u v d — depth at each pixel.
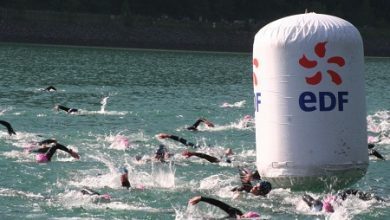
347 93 23.58
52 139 31.34
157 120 43.25
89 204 22.39
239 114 48.12
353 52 23.69
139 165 28.52
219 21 161.38
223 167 28.69
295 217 21.52
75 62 98.88
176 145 33.72
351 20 175.50
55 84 67.81
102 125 40.16
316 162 23.45
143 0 156.88
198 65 106.06
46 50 120.56
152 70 92.00
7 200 22.61
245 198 23.50
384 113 51.06
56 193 23.73
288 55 23.52
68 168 27.58
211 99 58.69
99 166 28.17
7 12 136.62
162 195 23.91
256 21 161.88
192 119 44.50
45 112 45.03
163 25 150.00
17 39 134.38
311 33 23.42
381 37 169.50
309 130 23.45
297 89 23.50
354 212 22.14
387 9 180.88
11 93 57.25
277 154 23.86
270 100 23.92
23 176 26.06
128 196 23.61
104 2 151.38
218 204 21.28
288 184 23.95
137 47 144.38
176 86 70.56
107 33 142.38
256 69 24.50
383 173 28.58
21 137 33.97
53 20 139.50
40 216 20.97
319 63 23.36
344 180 23.80
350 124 23.64
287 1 171.25
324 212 22.03
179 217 21.25
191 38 150.88
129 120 42.75
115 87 66.88
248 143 35.22
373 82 83.31
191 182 25.84
